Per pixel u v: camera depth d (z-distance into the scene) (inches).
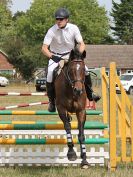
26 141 397.1
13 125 397.7
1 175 373.7
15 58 2935.5
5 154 400.8
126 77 1838.1
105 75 450.9
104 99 450.3
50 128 399.9
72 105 368.8
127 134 431.8
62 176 370.9
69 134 368.2
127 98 410.0
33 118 824.9
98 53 3277.6
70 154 365.1
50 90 401.7
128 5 4249.5
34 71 2942.9
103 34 4264.3
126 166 413.7
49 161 402.3
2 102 1268.5
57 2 4089.6
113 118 396.8
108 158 403.2
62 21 376.8
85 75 383.2
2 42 3752.5
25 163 402.3
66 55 386.9
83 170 390.9
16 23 4224.9
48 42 384.2
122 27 4303.6
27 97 1562.5
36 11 4015.8
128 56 3277.6
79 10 4178.2
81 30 4207.7
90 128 404.2
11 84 2714.1
